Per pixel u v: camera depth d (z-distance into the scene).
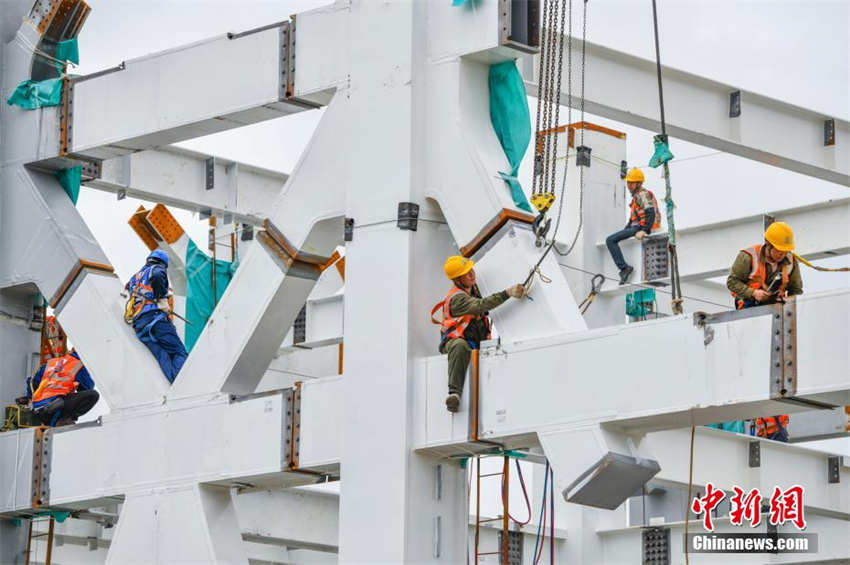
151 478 26.44
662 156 21.94
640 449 21.83
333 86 25.06
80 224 29.20
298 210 25.25
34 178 29.56
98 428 27.50
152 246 33.91
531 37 23.53
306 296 25.89
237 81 26.34
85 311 28.20
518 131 23.95
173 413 26.36
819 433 34.81
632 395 20.98
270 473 24.83
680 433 30.72
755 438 31.42
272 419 24.97
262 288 25.56
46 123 29.23
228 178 35.19
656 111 32.09
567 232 34.62
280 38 25.86
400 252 23.61
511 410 22.17
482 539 35.16
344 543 23.38
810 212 33.47
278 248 25.44
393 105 24.08
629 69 31.83
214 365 26.02
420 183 23.83
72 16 29.77
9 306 29.95
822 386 19.38
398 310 23.47
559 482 21.48
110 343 27.67
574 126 35.09
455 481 23.70
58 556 34.69
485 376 22.55
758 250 21.28
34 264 29.11
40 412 28.75
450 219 23.45
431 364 23.12
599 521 35.16
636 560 34.16
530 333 22.38
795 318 19.75
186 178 34.72
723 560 32.56
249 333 25.56
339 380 24.22
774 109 33.88
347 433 23.72
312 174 25.14
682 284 35.66
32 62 29.62
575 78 30.89
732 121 33.16
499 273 22.83
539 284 22.41
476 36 23.55
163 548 25.98
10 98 29.81
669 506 33.38
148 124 27.55
